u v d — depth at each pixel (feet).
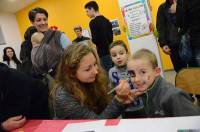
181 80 4.62
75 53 3.92
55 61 6.57
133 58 3.62
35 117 3.92
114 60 6.64
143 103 3.58
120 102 3.64
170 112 3.17
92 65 3.98
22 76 3.82
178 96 3.08
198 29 7.54
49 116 4.09
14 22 26.94
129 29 14.48
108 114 3.62
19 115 3.57
